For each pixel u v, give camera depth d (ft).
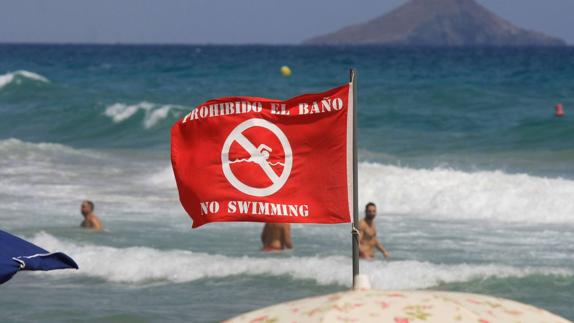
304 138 41.32
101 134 221.66
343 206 40.91
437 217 113.80
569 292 74.02
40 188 130.21
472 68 520.01
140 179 140.56
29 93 293.43
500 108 248.93
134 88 346.74
